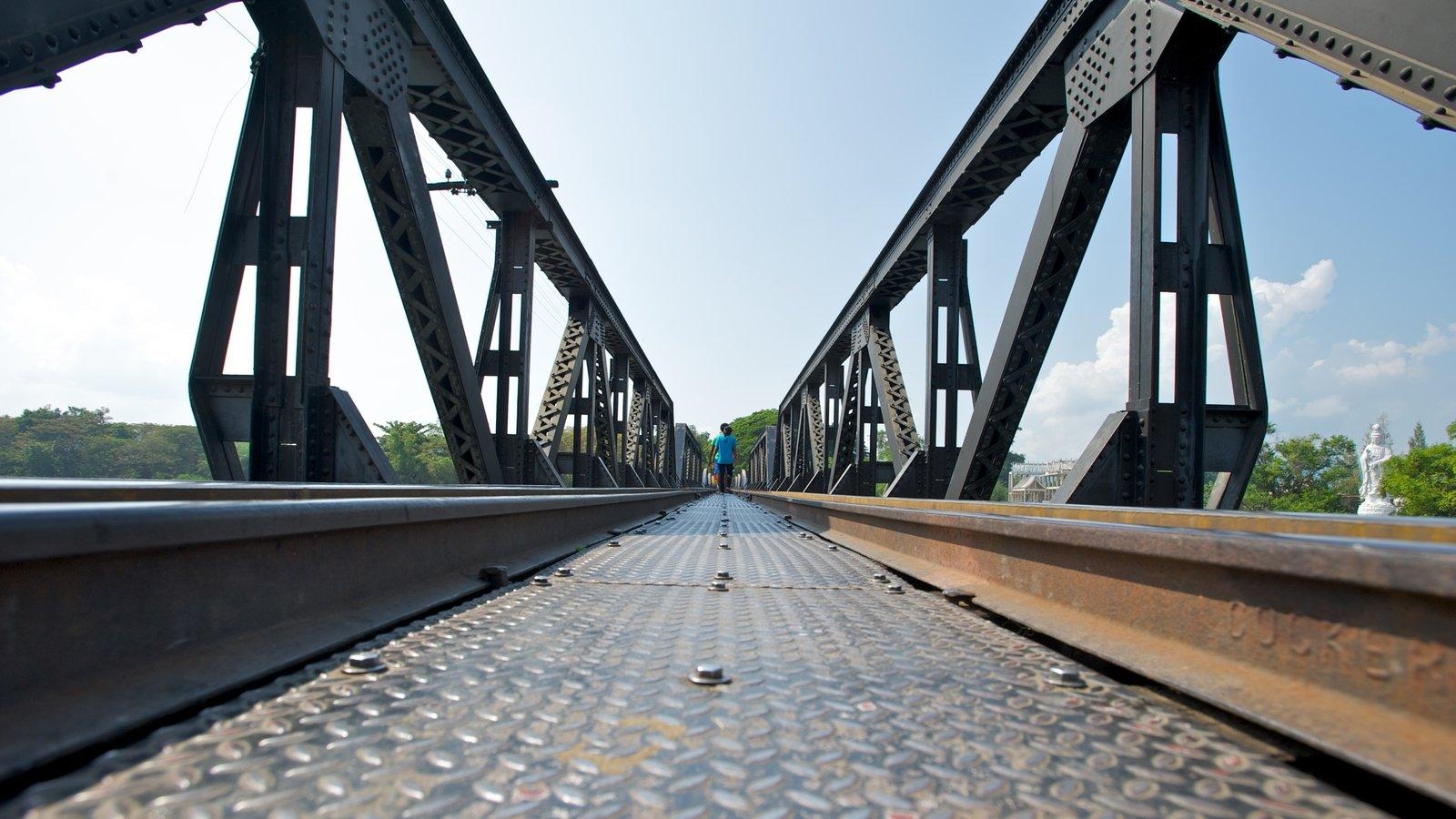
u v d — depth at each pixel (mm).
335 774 1398
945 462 11938
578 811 1291
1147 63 6102
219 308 6348
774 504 17828
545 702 1885
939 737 1681
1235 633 1971
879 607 3381
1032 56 8312
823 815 1296
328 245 6219
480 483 9398
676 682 2086
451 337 8672
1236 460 6230
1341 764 1605
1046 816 1299
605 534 8094
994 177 10914
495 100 10586
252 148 6488
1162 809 1327
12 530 1374
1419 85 3709
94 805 1231
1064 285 8180
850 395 19562
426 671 2129
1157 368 5844
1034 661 2379
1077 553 2895
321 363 6160
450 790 1357
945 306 12281
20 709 1445
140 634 1805
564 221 15492
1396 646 1492
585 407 18719
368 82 6961
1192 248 5953
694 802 1341
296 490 3377
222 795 1288
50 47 4086
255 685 1986
